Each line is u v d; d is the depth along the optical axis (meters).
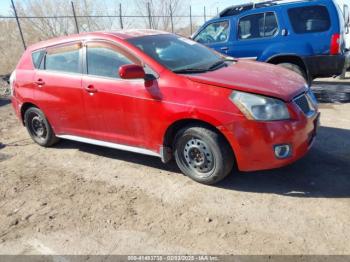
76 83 4.71
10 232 3.56
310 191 3.81
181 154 4.16
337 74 7.07
